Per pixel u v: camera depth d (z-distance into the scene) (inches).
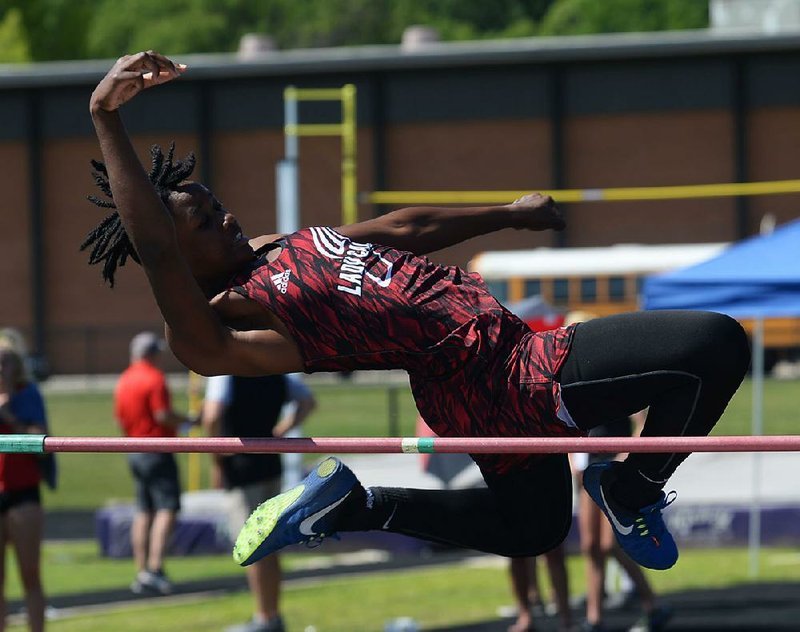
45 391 3895.2
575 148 4106.8
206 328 475.5
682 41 3991.1
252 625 1119.0
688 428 478.6
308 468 1718.8
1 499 1033.5
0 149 4301.2
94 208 4279.0
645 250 3772.1
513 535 531.2
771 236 1321.4
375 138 4158.5
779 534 1560.0
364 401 3225.9
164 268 468.4
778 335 3732.8
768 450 464.4
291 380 1186.6
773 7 4611.2
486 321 487.8
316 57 4119.1
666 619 1134.4
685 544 1566.2
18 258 4320.9
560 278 3754.9
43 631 1035.3
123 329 4308.6
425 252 563.2
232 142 4192.9
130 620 1240.8
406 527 534.0
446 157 4146.2
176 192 499.5
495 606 1270.9
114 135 470.0
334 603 1300.4
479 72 4126.5
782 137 4008.4
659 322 475.2
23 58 6407.5
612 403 478.9
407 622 1150.3
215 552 1610.5
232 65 4133.9
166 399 1347.2
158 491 1384.1
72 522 1863.9
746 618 1187.9
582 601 1264.8
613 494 503.2
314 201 4158.5
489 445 474.6
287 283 487.5
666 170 4065.0
